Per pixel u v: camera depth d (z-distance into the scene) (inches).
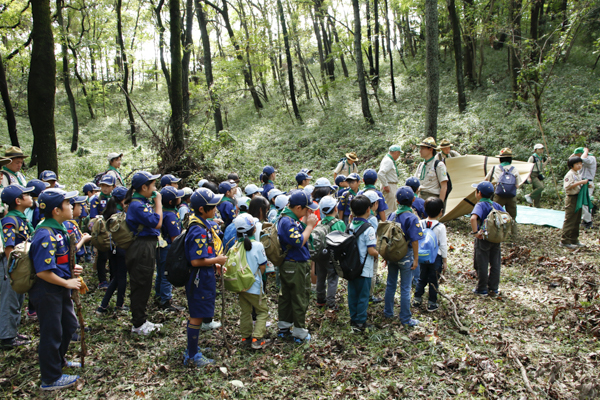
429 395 133.3
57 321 138.0
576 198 291.7
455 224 374.3
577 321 179.9
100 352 164.1
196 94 693.9
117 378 145.7
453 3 605.6
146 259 176.1
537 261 266.4
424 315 197.6
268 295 229.8
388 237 175.3
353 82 937.5
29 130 863.1
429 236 193.5
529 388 132.0
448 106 677.9
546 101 562.9
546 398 129.6
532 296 216.1
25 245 137.4
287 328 176.2
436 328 180.2
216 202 153.2
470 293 225.1
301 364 154.5
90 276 262.1
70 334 148.3
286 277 168.1
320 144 664.4
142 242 175.9
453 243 319.9
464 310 201.9
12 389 139.0
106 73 1244.5
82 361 149.9
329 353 161.3
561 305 198.4
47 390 137.9
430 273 198.8
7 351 163.6
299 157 647.8
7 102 320.5
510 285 234.7
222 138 539.8
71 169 565.9
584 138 456.1
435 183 308.3
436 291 197.9
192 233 149.3
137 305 177.2
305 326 188.7
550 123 503.8
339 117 754.8
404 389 135.0
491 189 218.5
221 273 161.0
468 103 635.5
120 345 169.8
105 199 239.8
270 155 665.6
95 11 829.2
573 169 294.7
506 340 165.3
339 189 267.9
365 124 681.6
